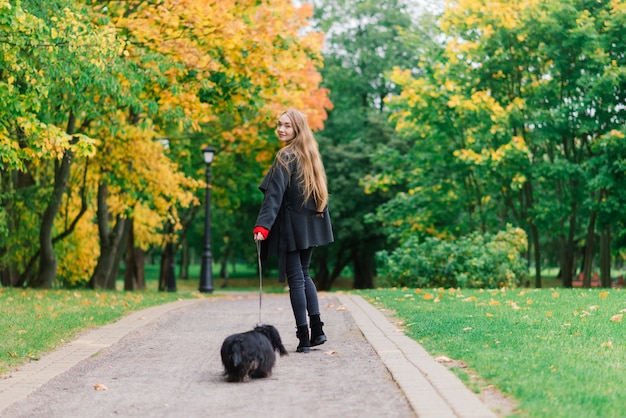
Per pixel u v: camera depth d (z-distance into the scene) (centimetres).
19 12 988
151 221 2566
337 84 3769
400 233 2648
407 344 743
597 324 823
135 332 939
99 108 1525
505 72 2217
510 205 2262
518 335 747
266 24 1702
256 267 5047
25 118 1113
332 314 1088
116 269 2567
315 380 594
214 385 590
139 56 1518
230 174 2978
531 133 2206
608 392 496
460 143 2352
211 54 1686
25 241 2130
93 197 2419
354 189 3409
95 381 620
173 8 1535
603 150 2080
